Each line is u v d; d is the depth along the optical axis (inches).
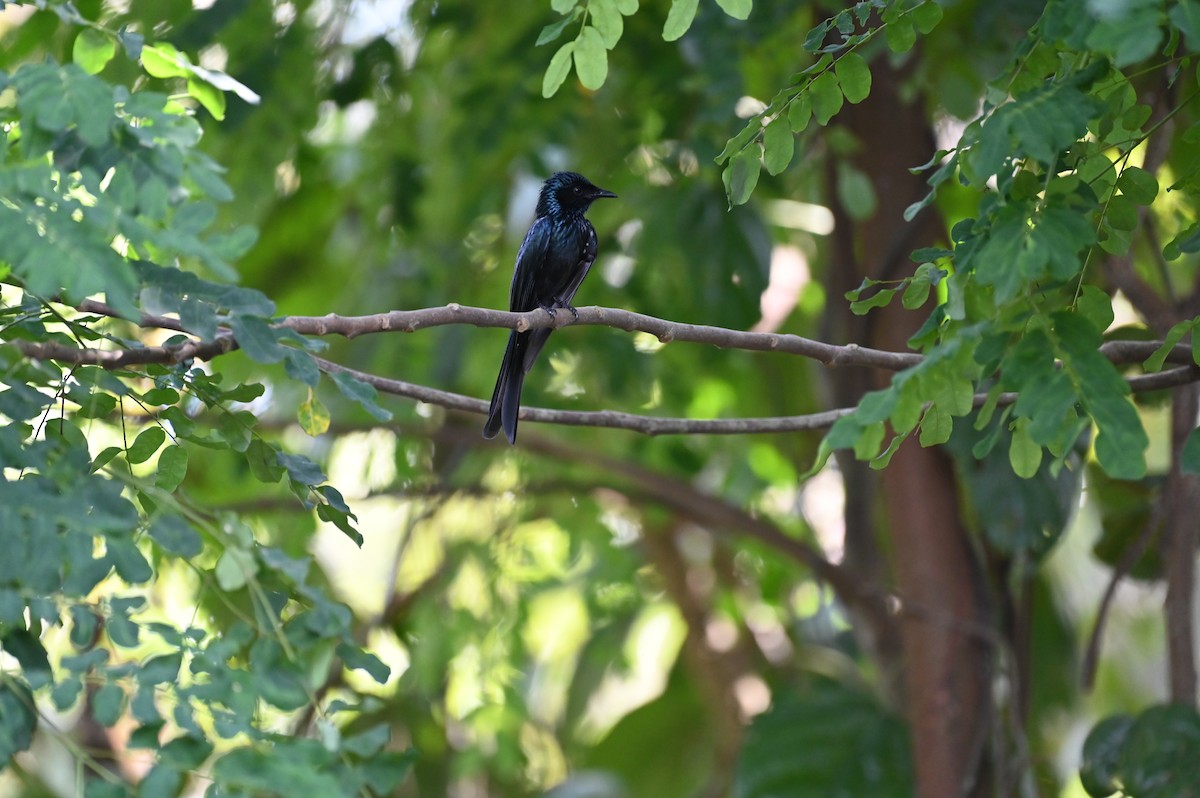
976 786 431.5
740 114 461.4
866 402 189.8
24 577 158.7
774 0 422.0
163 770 155.6
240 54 466.6
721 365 588.4
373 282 577.9
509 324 265.4
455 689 634.2
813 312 620.4
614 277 578.6
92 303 204.2
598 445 610.2
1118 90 212.1
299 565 183.8
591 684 703.7
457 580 605.6
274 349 192.5
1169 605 390.3
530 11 482.3
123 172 183.6
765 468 649.6
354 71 487.2
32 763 398.6
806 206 633.0
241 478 530.6
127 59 403.2
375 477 594.2
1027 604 444.1
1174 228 412.5
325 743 169.2
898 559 449.1
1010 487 409.1
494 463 609.6
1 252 162.7
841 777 472.1
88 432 241.4
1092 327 178.4
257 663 172.7
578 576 717.9
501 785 693.9
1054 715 538.0
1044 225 179.0
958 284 211.9
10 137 198.2
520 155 526.0
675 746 669.3
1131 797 358.6
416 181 518.9
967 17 424.2
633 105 507.8
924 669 441.1
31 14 435.8
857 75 228.8
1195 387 387.2
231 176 469.4
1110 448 170.6
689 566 702.5
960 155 211.8
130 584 165.5
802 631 668.1
